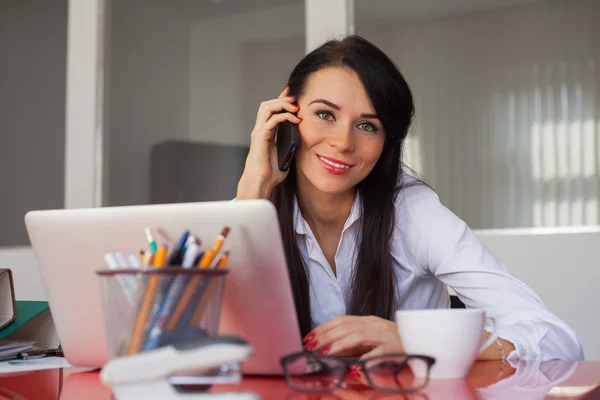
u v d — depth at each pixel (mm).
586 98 2850
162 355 706
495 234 2947
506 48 2949
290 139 1706
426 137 3039
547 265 2891
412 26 3074
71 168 3678
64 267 1069
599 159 2828
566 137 2873
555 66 2891
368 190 1763
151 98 3527
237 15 3365
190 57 3445
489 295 1533
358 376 1033
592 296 2828
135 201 3533
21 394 938
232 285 936
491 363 1198
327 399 849
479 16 2984
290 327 954
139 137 3543
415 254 1745
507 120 2943
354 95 1641
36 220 1051
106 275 807
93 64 3656
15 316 1415
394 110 1671
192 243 833
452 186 2998
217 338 704
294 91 1761
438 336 994
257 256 909
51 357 1430
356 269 1748
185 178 3434
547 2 2902
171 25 3500
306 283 1743
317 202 1777
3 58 3826
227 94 3363
